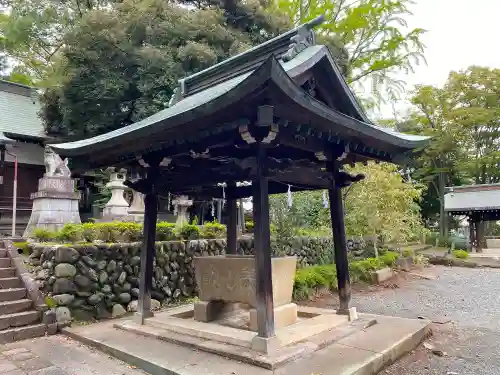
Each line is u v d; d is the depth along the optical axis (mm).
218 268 4688
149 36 11086
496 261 14859
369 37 15375
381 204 10398
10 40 15523
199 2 13086
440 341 4676
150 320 4715
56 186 8430
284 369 3221
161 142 3955
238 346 3697
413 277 11234
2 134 13344
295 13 15266
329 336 4074
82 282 5340
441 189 23188
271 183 5551
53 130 13297
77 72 10750
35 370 3598
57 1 13773
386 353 3715
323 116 3314
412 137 4660
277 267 4457
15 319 4691
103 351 4117
